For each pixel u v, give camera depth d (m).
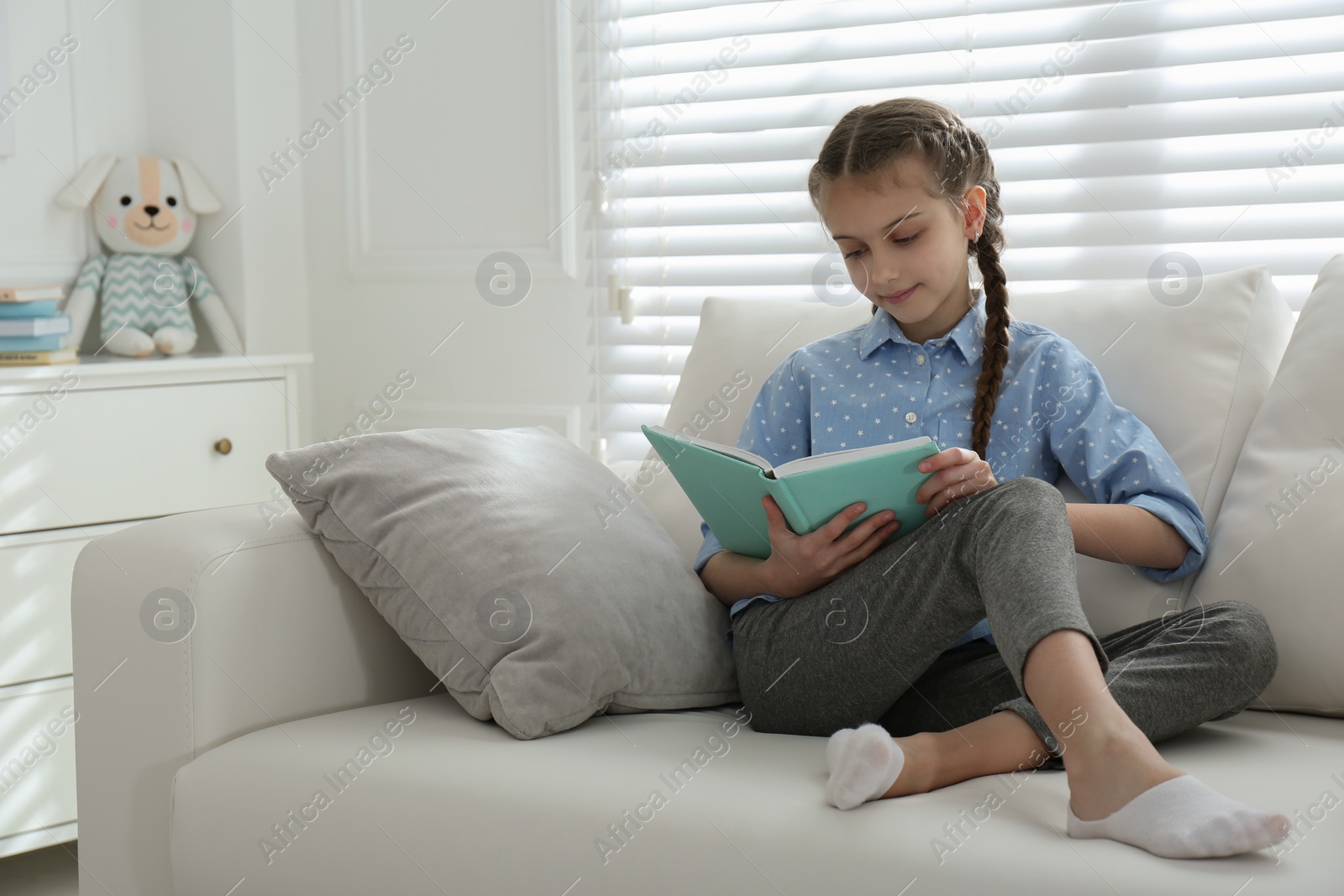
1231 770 0.95
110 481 1.97
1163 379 1.31
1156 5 1.69
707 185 2.05
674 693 1.20
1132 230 1.73
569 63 2.15
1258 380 1.30
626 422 2.17
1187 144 1.69
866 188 1.21
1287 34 1.61
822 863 0.84
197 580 1.11
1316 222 1.61
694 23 2.04
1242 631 1.04
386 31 2.33
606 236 2.15
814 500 1.08
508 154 2.23
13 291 1.94
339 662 1.22
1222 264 1.68
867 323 1.41
